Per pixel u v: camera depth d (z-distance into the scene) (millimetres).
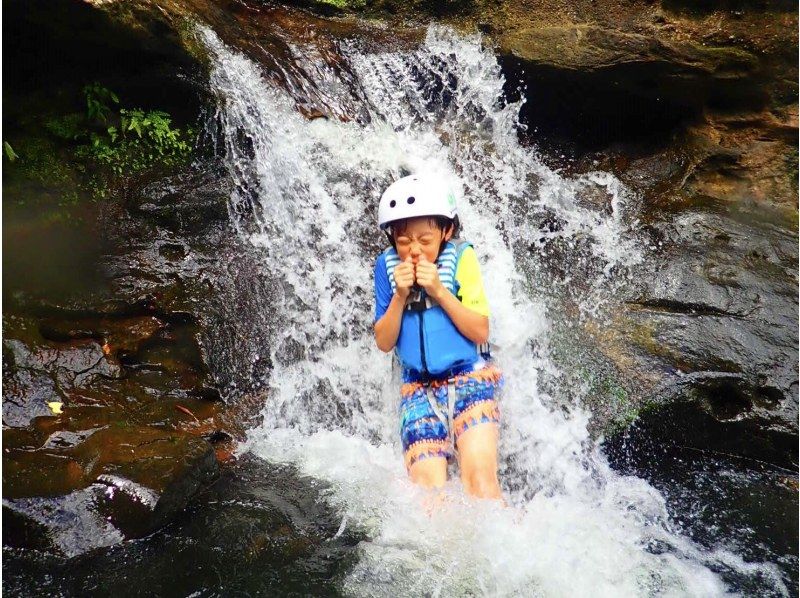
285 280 4023
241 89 4297
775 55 4598
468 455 2914
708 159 4703
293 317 3916
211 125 4270
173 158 4223
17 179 3771
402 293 2973
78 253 3836
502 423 3344
